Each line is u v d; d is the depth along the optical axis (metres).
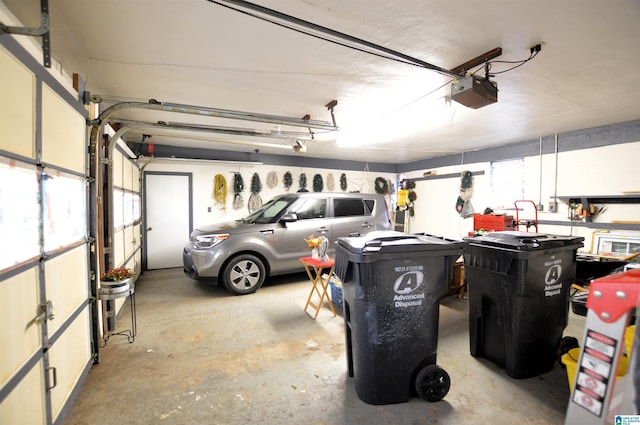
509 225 5.63
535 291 2.45
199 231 4.95
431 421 2.02
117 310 3.65
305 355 2.90
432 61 2.81
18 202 1.50
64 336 2.06
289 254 5.08
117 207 3.85
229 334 3.35
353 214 5.67
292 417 2.07
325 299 4.53
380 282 2.13
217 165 7.14
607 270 3.82
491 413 2.10
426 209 8.43
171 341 3.18
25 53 1.58
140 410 2.13
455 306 4.28
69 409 2.12
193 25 2.25
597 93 3.56
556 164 5.61
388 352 2.15
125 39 2.43
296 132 5.34
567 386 2.40
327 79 3.21
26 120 1.59
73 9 2.04
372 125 4.97
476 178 7.10
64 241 2.08
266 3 2.01
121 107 2.91
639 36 2.36
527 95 3.63
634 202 4.66
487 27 2.27
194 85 3.36
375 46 2.36
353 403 2.21
